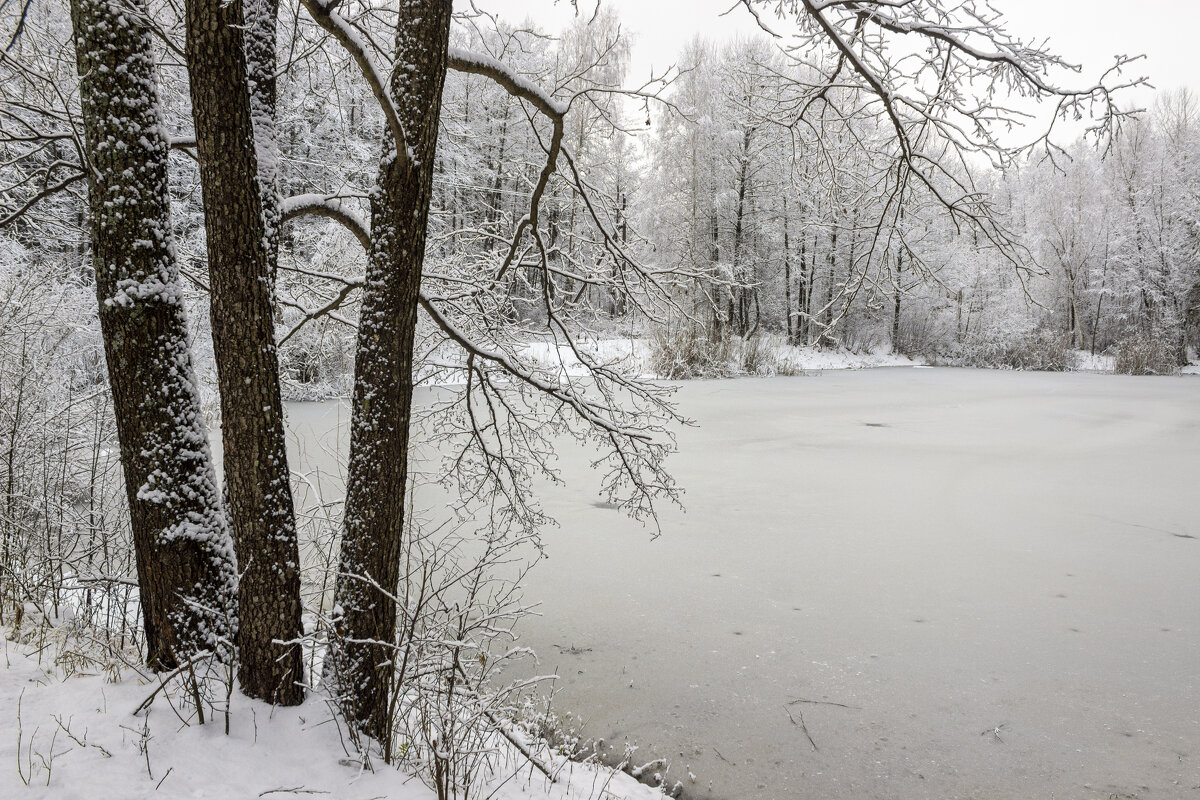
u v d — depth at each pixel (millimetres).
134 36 3164
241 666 3090
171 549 3217
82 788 2422
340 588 3213
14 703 2930
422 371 5699
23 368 4875
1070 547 8391
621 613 6430
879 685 5281
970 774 4285
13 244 5926
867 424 17062
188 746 2740
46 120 4520
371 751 3045
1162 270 38719
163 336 3229
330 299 5824
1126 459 13375
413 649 3504
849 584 7195
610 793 3756
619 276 5418
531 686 5117
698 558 7883
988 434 15922
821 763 4367
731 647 5828
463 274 5535
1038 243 29156
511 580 7039
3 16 4395
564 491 10461
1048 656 5730
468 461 5566
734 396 21766
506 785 3408
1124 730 4734
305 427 11375
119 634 4016
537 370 5496
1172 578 7418
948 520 9414
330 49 5465
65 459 5117
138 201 3164
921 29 4172
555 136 4363
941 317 37188
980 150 4496
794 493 10703
